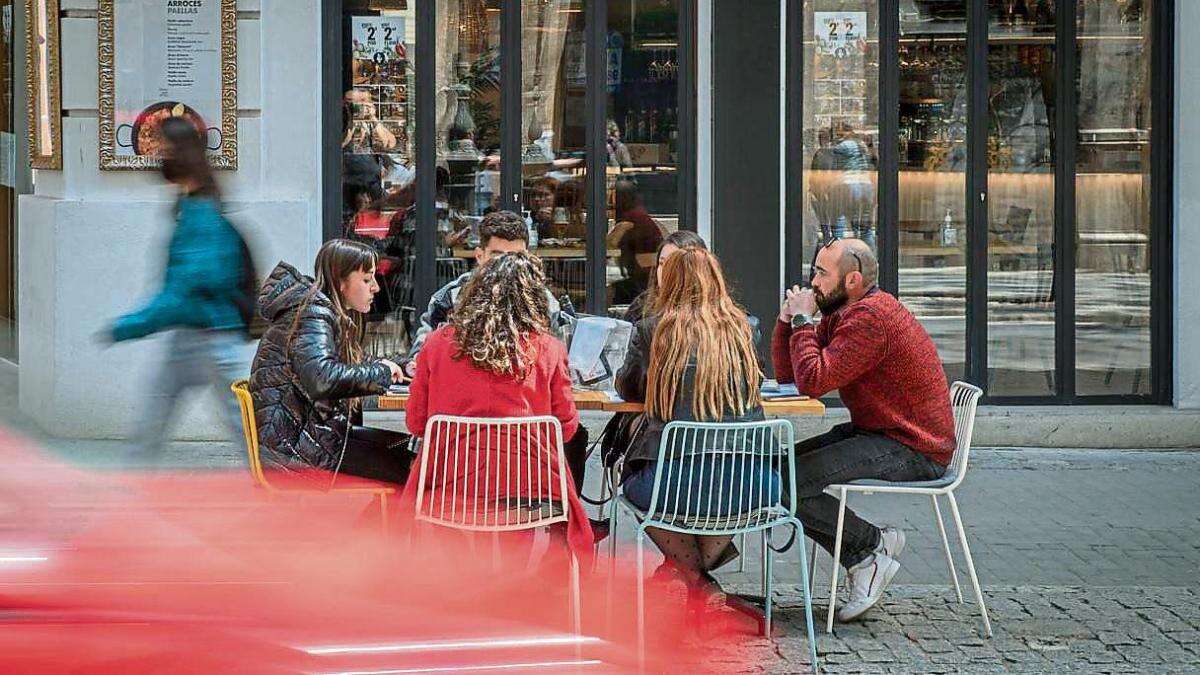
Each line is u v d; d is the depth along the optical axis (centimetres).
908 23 1241
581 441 848
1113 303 1261
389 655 569
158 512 938
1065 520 1027
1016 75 1247
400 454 863
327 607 607
